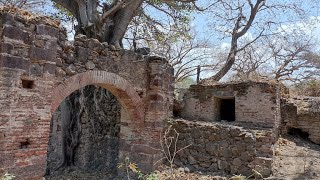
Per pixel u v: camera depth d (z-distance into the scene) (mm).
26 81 5445
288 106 10141
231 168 7930
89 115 10641
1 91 4992
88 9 10672
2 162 4965
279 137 9500
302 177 6809
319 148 9070
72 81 6422
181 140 9031
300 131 10102
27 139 5379
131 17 10805
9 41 5117
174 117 10148
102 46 7207
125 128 8820
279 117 9734
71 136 10664
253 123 8984
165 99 8898
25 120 5340
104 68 7250
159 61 8555
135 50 10328
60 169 10227
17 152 5188
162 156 8711
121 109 8977
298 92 14055
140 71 8367
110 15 10344
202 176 7789
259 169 7367
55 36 5934
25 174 5293
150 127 8383
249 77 11539
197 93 10461
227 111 11156
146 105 8562
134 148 8562
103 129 10180
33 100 5492
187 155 8805
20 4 9289
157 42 14750
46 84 5730
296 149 8648
